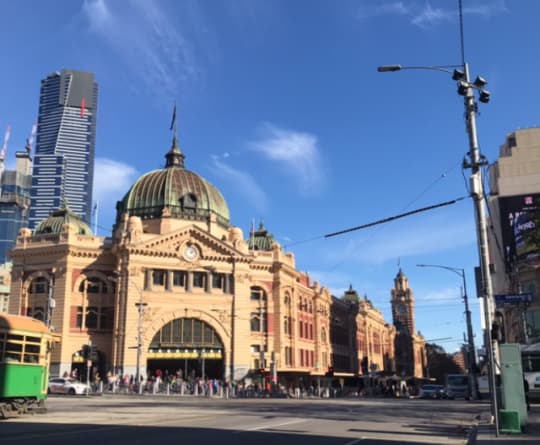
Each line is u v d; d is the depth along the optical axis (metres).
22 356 25.45
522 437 18.27
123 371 61.56
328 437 17.22
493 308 22.70
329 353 91.38
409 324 160.62
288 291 77.19
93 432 17.80
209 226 72.88
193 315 66.31
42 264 66.06
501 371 20.95
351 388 84.00
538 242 41.53
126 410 29.72
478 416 27.89
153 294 65.12
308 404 40.50
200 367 69.06
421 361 169.12
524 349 40.59
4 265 143.50
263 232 88.94
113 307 65.81
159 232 70.12
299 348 79.56
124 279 64.38
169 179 74.06
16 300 65.56
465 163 22.88
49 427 19.69
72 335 63.72
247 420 23.19
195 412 28.48
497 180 63.28
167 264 66.44
